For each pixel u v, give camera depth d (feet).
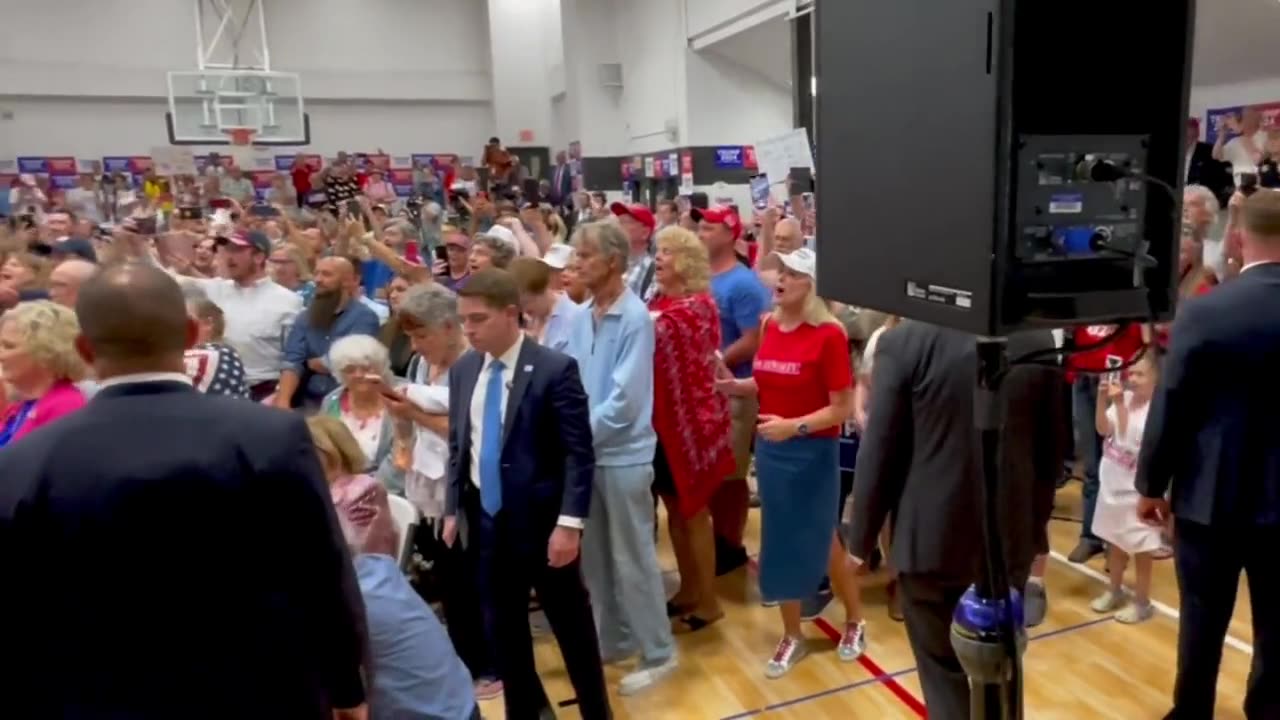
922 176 3.76
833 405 8.61
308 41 46.32
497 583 7.41
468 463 7.55
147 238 20.36
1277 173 17.02
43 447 3.67
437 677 5.52
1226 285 6.54
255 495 3.78
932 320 3.77
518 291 7.32
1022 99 3.41
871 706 8.73
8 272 12.39
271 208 28.30
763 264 13.57
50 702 3.65
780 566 9.05
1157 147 3.71
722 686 9.19
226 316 12.00
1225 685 8.71
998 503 3.92
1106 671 9.07
